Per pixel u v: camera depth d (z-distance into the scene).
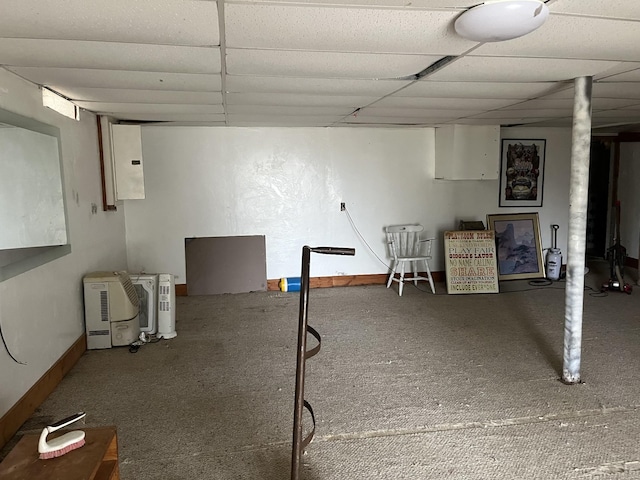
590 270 6.26
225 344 3.75
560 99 3.47
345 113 4.15
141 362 3.38
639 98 3.53
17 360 2.49
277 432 2.44
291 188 5.41
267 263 5.46
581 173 2.80
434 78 2.71
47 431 1.56
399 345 3.68
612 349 3.52
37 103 2.83
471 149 5.23
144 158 5.08
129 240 5.16
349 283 5.69
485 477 2.07
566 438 2.37
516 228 5.90
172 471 2.12
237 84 2.81
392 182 5.62
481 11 1.57
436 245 5.83
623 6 1.58
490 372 3.16
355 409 2.67
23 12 1.58
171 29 1.77
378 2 1.53
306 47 2.04
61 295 3.16
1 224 2.33
